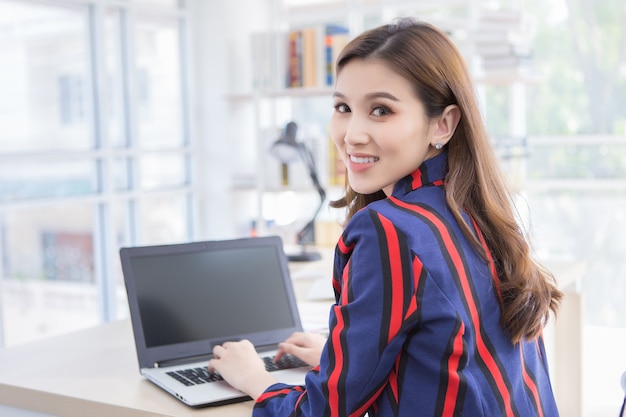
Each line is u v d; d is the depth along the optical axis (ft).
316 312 7.18
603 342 12.91
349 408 3.73
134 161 15.71
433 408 3.67
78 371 5.43
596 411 9.85
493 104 15.49
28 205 13.48
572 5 14.83
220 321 5.66
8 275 13.32
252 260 5.97
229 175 16.78
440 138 4.10
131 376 5.30
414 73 3.94
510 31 12.53
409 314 3.63
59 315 14.34
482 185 4.08
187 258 5.70
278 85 14.17
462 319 3.68
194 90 16.89
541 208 15.35
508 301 3.96
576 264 8.49
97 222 15.06
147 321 5.40
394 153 4.00
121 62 15.57
